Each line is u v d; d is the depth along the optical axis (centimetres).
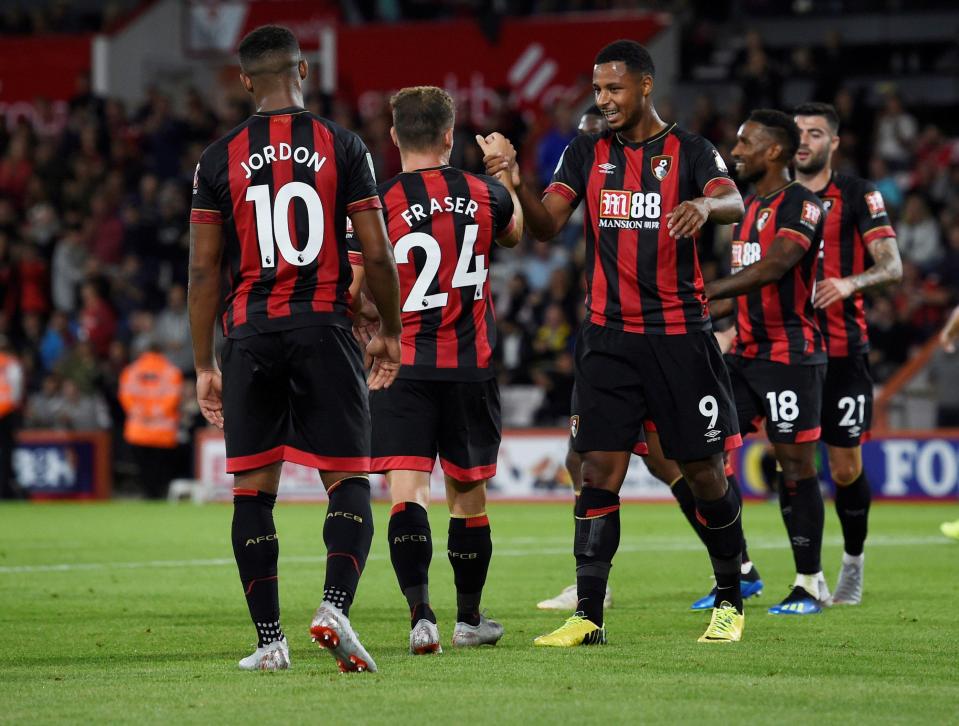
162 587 2900
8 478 6431
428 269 1955
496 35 7931
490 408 1995
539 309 6322
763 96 6956
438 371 1952
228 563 3434
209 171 1727
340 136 1727
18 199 7944
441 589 2811
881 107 7450
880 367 5956
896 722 1415
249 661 1767
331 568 1709
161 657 1933
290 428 1770
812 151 2738
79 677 1714
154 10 8600
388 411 1959
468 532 1995
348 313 1748
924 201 6456
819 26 8156
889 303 6009
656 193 1997
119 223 7444
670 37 7800
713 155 1981
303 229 1705
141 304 7131
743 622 2167
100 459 6488
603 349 2025
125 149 7962
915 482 5600
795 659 1856
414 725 1383
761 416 2628
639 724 1394
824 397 2680
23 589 2866
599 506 2030
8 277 7281
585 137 2083
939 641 2056
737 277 2378
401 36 8100
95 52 8519
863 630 2194
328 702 1507
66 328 6975
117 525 4756
